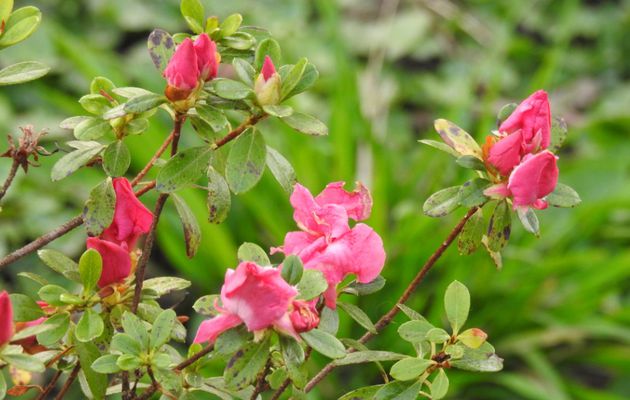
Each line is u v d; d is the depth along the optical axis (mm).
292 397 869
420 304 1565
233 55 914
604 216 1789
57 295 870
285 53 2061
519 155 881
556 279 1685
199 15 907
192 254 899
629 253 1651
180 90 866
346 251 863
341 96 1730
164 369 864
